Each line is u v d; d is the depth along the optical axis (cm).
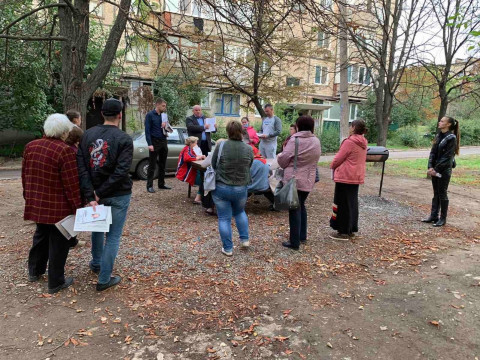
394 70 1348
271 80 969
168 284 378
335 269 432
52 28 667
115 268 410
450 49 1108
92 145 324
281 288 380
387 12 1132
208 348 278
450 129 609
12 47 1001
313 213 681
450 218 683
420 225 627
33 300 338
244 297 358
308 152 462
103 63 579
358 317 328
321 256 469
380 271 430
